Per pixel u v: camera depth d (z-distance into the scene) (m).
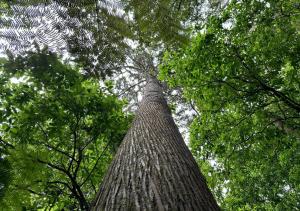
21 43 2.09
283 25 4.88
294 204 9.48
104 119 5.15
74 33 2.19
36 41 2.11
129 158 2.77
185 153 3.07
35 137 4.70
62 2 2.04
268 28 4.88
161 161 2.58
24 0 1.96
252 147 6.70
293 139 6.18
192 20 5.55
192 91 5.81
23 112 4.44
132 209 1.86
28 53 2.22
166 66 5.46
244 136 6.35
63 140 4.93
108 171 2.78
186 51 4.91
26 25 2.01
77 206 5.17
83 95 4.74
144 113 4.50
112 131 5.46
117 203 1.98
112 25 2.25
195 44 4.75
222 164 7.12
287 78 4.68
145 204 1.89
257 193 9.17
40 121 4.57
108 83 5.50
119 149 3.28
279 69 5.14
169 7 2.29
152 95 5.96
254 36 4.90
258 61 5.11
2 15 1.96
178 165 2.58
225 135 6.12
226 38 4.94
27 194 3.62
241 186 8.83
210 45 4.82
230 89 5.50
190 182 2.32
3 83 4.32
